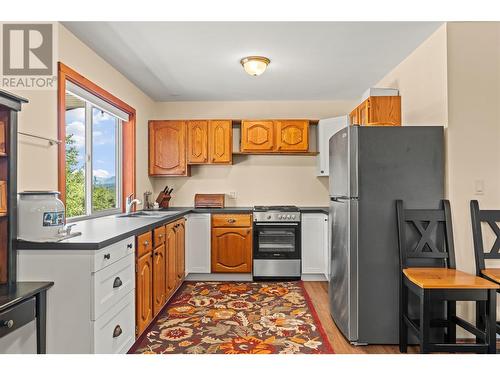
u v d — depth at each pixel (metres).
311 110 5.22
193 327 3.01
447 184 2.74
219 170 5.28
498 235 2.62
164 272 3.35
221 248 4.64
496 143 2.76
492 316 2.17
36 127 2.40
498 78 2.76
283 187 5.28
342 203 2.85
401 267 2.60
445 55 2.76
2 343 1.77
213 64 3.64
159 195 5.03
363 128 2.71
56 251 1.92
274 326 3.04
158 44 3.11
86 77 3.10
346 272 2.73
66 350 1.92
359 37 2.99
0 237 1.86
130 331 2.45
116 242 2.19
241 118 5.23
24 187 2.26
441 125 2.83
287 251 4.62
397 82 3.71
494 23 2.75
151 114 5.09
